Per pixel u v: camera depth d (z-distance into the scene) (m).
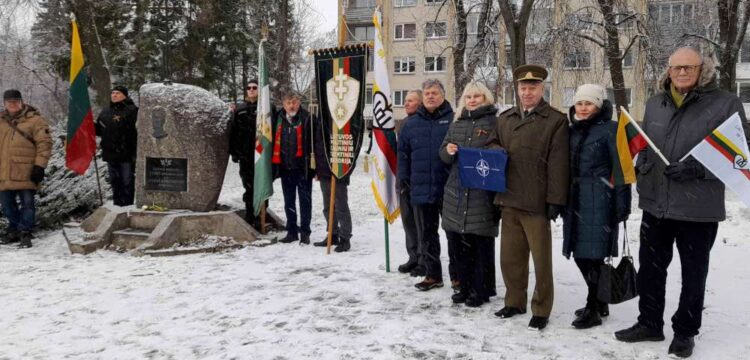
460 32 16.23
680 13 17.47
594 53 17.69
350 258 7.14
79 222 9.09
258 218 8.84
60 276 6.33
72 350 4.19
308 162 7.89
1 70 22.09
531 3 11.70
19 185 8.16
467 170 4.72
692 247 3.90
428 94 5.54
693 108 3.86
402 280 6.04
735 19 14.15
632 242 8.02
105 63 15.43
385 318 4.80
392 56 36.53
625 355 3.97
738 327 4.47
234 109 8.84
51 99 28.95
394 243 8.17
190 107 8.24
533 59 15.99
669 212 3.89
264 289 5.73
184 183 8.20
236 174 19.84
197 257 7.25
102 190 10.27
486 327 4.56
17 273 6.49
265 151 7.98
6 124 8.21
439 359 3.93
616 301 4.21
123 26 20.91
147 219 7.95
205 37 23.64
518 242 4.69
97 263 6.98
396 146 6.48
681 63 3.80
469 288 5.16
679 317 3.95
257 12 24.55
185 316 4.92
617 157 4.17
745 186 3.59
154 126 8.23
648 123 4.10
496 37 16.67
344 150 7.15
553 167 4.37
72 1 15.03
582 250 4.31
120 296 5.54
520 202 4.49
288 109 7.92
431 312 4.96
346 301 5.30
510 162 4.55
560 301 5.24
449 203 5.05
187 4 22.47
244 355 4.04
